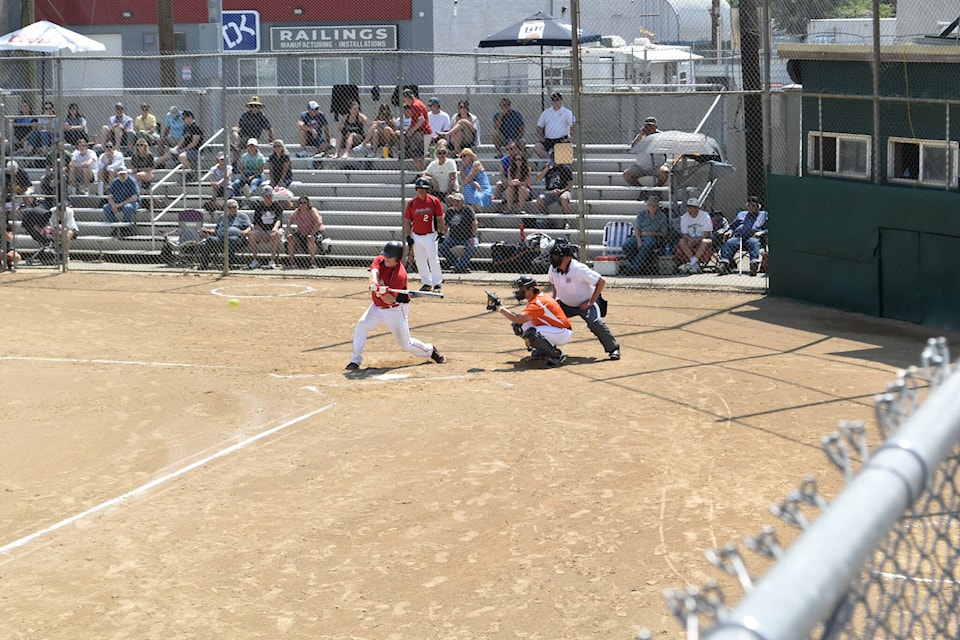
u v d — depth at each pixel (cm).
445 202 1981
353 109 2280
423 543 736
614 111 2325
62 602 659
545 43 2298
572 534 738
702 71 2916
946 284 1450
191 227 2095
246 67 3036
